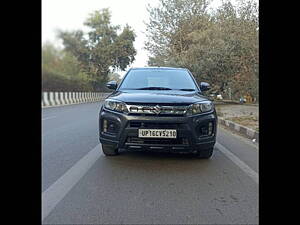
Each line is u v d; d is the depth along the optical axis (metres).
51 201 3.37
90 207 3.21
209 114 4.87
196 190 3.79
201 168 4.84
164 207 3.24
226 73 17.09
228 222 2.89
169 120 4.59
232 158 5.62
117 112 4.75
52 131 8.78
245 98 18.50
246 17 15.22
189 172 4.61
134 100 4.73
